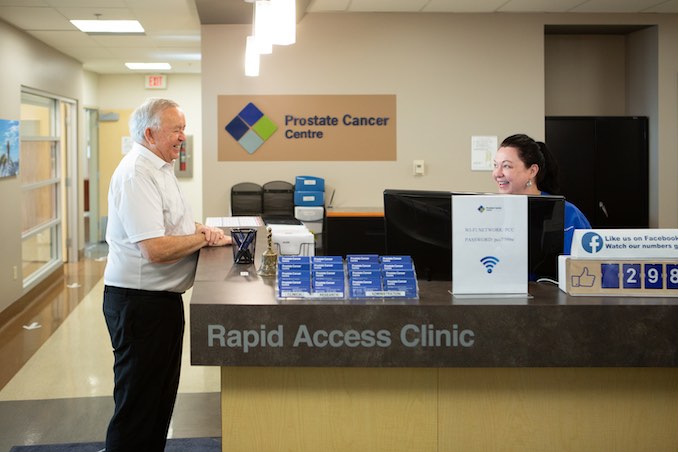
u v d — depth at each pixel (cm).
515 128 629
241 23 610
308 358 185
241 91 621
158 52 838
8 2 559
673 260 199
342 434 197
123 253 254
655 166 639
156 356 257
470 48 623
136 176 249
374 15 618
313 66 621
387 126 627
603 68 678
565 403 200
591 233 199
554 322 187
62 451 334
